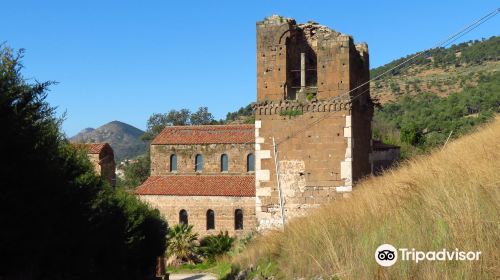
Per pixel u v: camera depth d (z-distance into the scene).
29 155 15.92
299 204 30.58
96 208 22.66
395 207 14.32
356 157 31.11
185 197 52.56
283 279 16.89
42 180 16.41
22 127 16.09
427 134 69.12
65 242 18.39
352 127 30.34
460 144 21.42
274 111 31.20
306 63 32.44
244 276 21.97
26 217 15.91
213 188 52.78
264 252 22.23
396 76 146.00
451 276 9.94
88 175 23.34
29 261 16.88
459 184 12.85
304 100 30.83
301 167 30.67
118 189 36.56
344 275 12.37
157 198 53.31
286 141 31.00
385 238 12.54
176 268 49.75
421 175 16.31
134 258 33.31
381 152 42.16
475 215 10.61
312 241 16.72
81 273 20.28
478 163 13.99
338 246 14.55
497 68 128.12
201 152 56.88
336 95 30.34
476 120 70.50
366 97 34.00
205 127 59.34
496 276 9.41
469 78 122.81
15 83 16.39
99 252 24.19
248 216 50.78
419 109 102.81
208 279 37.06
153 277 39.72
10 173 15.22
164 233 43.56
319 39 30.73
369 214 15.52
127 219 30.73
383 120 94.81
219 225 51.44
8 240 15.20
